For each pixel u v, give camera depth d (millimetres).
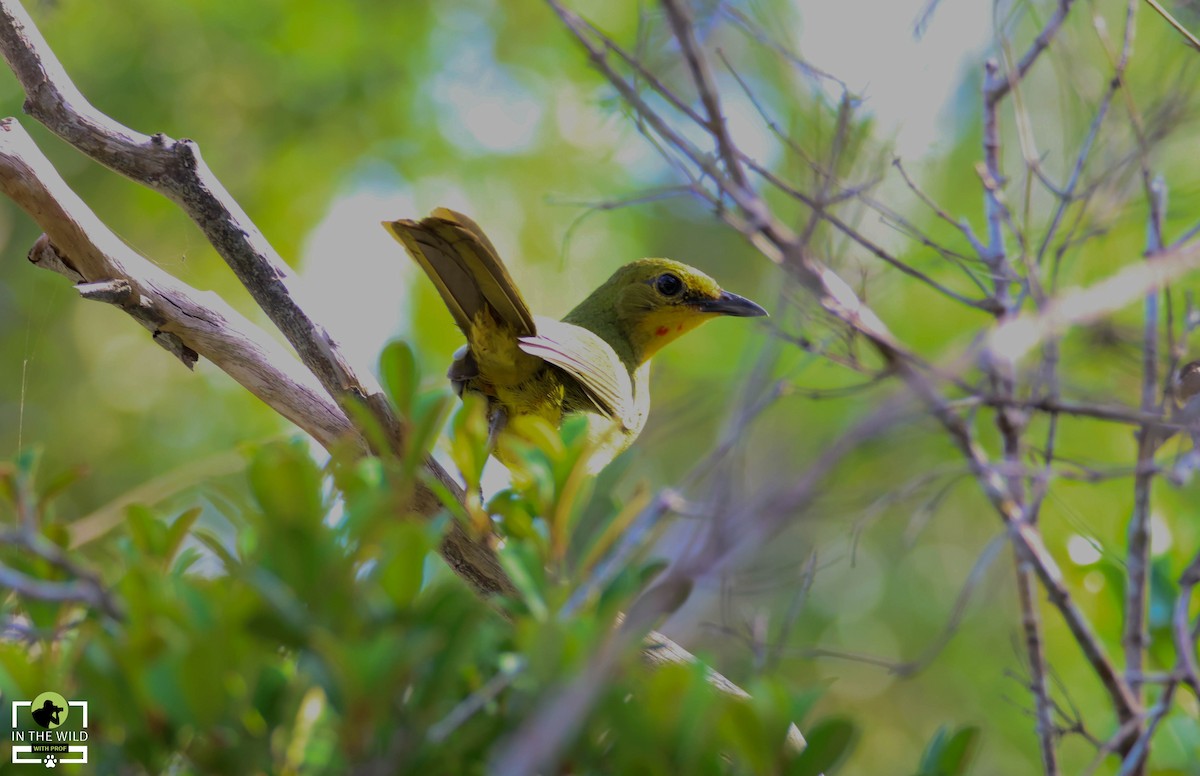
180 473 8594
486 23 18016
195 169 7586
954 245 11766
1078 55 10203
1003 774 16297
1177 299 10438
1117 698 7668
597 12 17188
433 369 16766
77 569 4555
